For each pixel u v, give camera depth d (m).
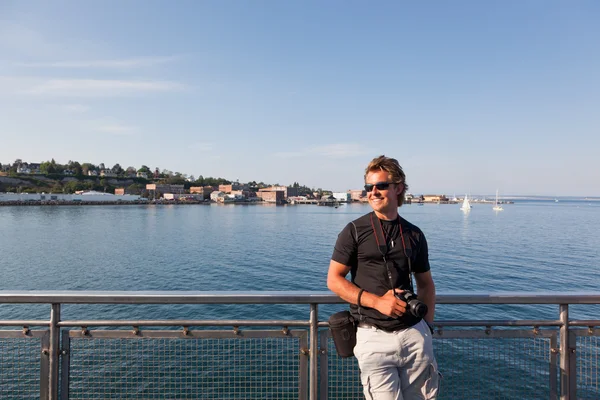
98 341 2.60
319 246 43.31
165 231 63.00
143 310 16.62
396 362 2.05
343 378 2.54
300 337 2.58
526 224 78.44
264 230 65.69
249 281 24.86
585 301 2.54
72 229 65.12
